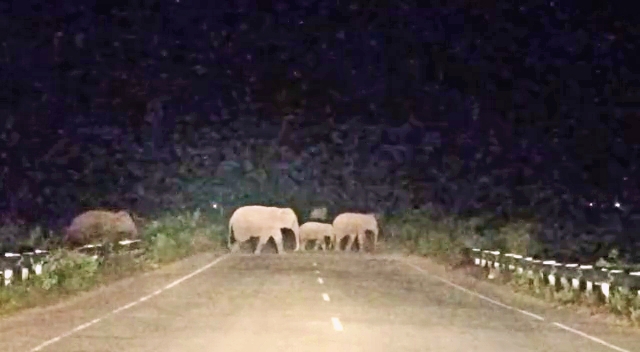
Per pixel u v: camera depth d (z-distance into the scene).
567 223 45.94
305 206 106.94
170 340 18.02
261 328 20.61
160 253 53.03
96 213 52.16
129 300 28.67
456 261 55.19
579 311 26.72
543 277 34.38
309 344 17.69
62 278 30.83
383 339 18.75
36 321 21.89
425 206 95.12
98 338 18.25
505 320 23.64
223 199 99.25
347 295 31.84
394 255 79.50
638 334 20.52
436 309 26.69
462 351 16.95
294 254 81.31
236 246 84.88
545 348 17.64
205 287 35.31
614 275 28.03
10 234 39.59
